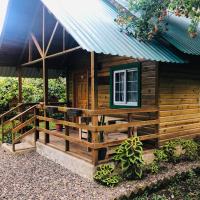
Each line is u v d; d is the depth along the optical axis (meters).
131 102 8.42
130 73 8.48
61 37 9.38
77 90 11.25
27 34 9.38
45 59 8.41
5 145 9.26
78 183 6.05
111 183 5.75
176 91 8.12
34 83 18.31
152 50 7.07
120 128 6.55
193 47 7.69
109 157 6.60
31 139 9.34
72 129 10.50
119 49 6.26
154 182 5.95
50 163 7.58
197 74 8.93
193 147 7.69
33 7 8.48
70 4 8.12
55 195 5.47
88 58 10.34
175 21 9.93
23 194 5.58
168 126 7.87
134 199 5.55
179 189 6.19
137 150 6.03
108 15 8.51
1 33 9.00
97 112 6.10
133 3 7.54
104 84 9.55
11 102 15.84
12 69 11.29
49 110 7.93
